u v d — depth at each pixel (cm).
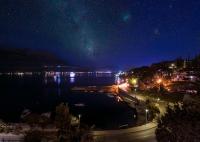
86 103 13500
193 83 10662
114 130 5256
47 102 14412
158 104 8594
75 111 11019
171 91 10619
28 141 3856
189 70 14012
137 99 10769
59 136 3831
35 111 11062
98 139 4553
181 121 2389
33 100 15288
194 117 2359
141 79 15788
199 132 2236
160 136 2594
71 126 4131
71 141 3800
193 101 2823
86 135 4053
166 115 2647
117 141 4544
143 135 4966
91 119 9000
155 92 11462
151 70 17750
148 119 6544
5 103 14075
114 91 18162
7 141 3978
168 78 13950
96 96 16925
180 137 2336
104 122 8369
